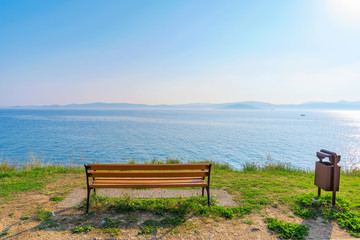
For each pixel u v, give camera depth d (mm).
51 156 38406
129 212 4609
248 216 4559
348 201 5199
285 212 4789
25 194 5816
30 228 3885
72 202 5148
